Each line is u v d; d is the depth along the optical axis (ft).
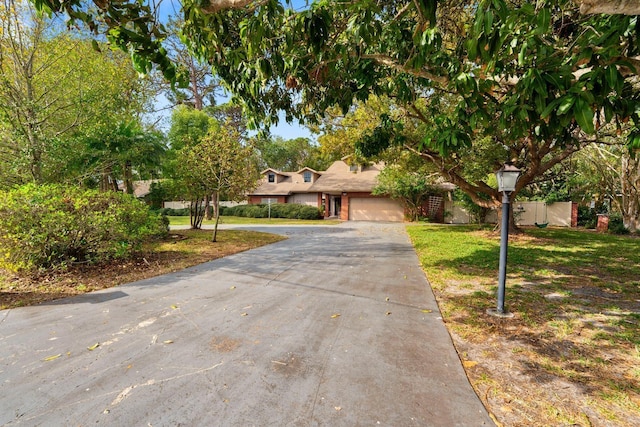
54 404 7.06
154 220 25.43
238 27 11.92
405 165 39.81
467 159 30.14
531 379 8.13
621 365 8.82
